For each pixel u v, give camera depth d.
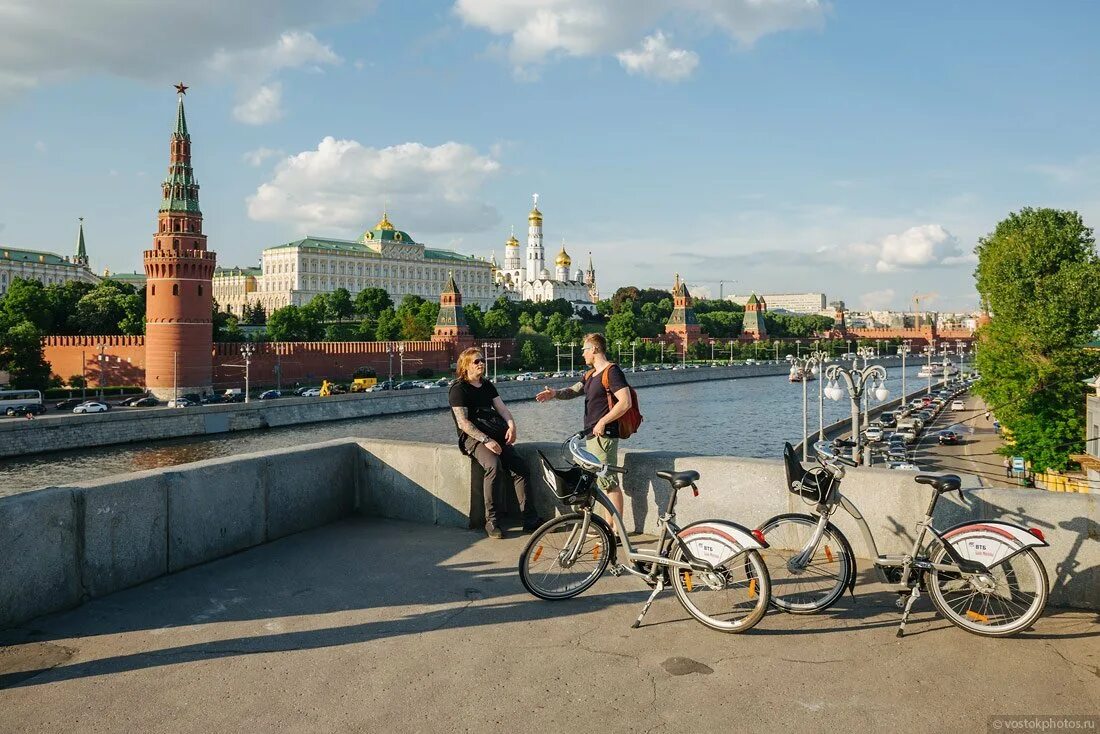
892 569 6.12
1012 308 48.41
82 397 88.38
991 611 5.87
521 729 4.49
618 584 6.95
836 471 6.19
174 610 6.41
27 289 113.56
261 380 109.69
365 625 6.06
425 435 80.88
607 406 7.41
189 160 98.06
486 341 150.88
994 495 6.52
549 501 8.89
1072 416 46.69
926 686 4.95
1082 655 5.35
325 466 9.21
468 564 7.57
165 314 94.19
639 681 5.07
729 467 7.86
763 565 5.81
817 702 4.77
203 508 7.71
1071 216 49.84
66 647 5.67
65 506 6.45
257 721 4.61
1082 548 6.16
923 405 98.69
